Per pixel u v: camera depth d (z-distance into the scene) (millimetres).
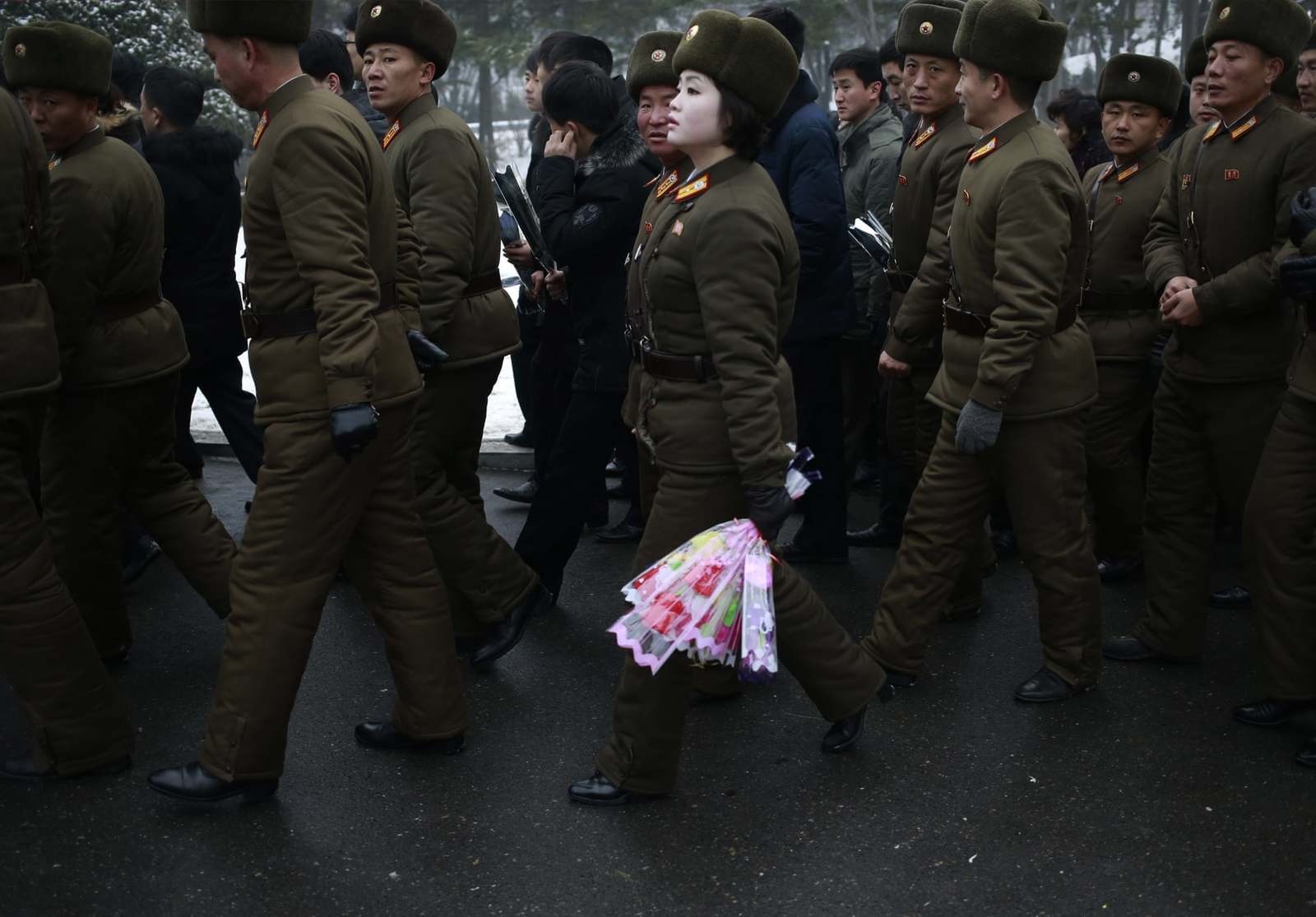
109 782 3436
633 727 3275
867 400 5516
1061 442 3725
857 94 5586
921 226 4445
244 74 3068
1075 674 3893
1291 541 3594
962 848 3115
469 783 3441
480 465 6566
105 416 3863
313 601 3219
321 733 3721
